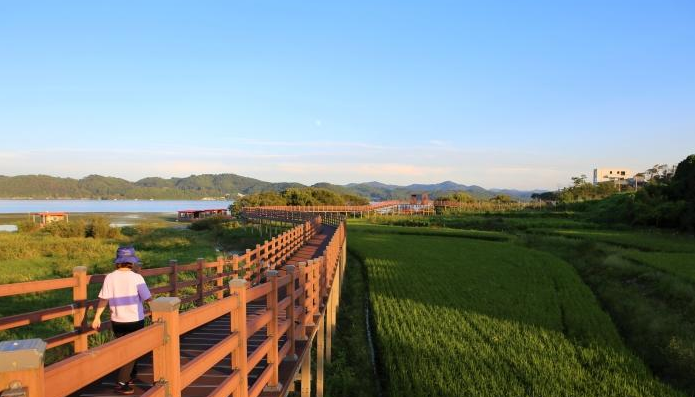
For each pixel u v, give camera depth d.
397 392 9.98
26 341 2.07
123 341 2.66
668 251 30.78
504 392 10.03
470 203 86.69
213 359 3.92
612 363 11.77
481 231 46.31
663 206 44.53
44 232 49.38
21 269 24.23
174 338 3.18
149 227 57.81
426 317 15.52
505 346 12.81
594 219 53.50
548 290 19.56
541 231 45.09
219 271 12.92
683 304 17.16
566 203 74.00
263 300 13.66
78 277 6.91
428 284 20.73
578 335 14.00
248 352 7.43
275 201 93.88
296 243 24.52
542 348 12.65
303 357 7.80
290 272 7.58
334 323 14.82
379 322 15.02
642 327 15.02
